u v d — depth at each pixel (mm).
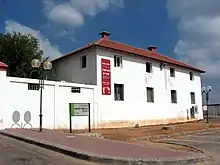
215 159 11047
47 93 20391
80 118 22469
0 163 8789
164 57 34688
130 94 27406
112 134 19094
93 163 9352
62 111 21203
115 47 26766
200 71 37875
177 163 9578
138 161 9180
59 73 28859
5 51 31500
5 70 18359
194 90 36875
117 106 25875
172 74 33562
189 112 35312
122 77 26828
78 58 26641
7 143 12961
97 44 24609
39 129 17734
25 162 9047
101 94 24562
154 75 30500
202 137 19141
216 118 43719
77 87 22547
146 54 30578
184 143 15625
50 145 11711
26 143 13094
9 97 18375
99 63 24906
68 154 10547
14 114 18500
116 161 9211
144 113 28656
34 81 19656
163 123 30797
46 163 9047
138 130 22828
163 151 11227
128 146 12117
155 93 30391
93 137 15227
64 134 15906
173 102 33219
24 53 32062
